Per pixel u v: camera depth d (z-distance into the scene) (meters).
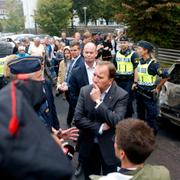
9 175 0.79
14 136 0.81
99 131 3.13
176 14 14.20
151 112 6.36
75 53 6.43
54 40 14.33
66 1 41.09
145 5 13.94
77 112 3.25
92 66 4.90
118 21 15.16
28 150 0.82
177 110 6.66
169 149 6.13
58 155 0.86
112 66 3.15
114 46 16.47
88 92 3.24
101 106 3.04
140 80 6.34
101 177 2.02
